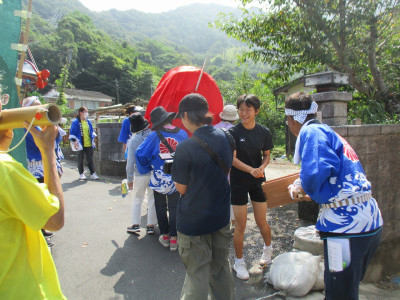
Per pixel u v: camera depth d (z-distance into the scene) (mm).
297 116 2258
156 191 3730
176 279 3086
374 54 6402
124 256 3576
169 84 4539
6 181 1238
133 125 4102
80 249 3760
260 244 3785
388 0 6039
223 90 20359
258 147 3055
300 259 2854
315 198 1945
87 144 7520
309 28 6441
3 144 1474
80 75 54219
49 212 1321
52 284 1472
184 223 2193
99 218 4832
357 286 2000
